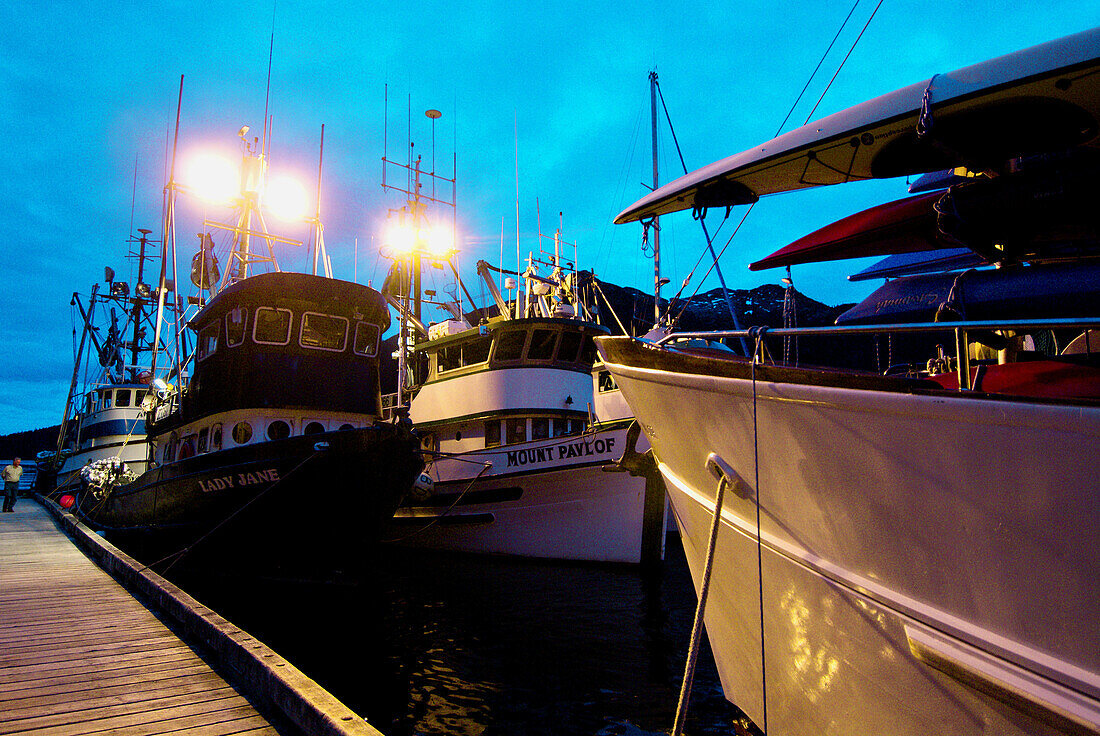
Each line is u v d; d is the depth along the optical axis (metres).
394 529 18.23
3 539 14.11
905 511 3.06
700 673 7.77
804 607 3.76
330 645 9.15
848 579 3.40
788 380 3.53
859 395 3.15
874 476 3.18
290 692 4.00
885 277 6.84
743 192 4.59
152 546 14.40
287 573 12.58
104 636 6.18
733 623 4.67
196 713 4.25
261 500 11.24
